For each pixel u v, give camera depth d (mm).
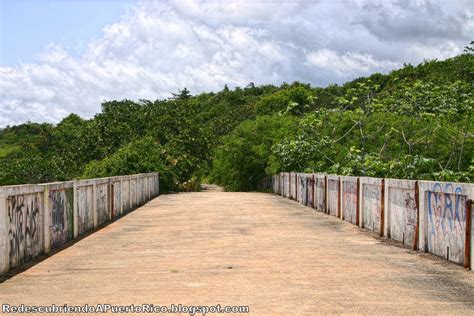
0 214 9055
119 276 8898
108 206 19125
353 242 12953
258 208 24000
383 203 14227
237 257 10617
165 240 13305
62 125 70812
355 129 30969
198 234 14383
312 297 7293
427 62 43156
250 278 8570
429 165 22266
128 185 23906
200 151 49531
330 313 6480
